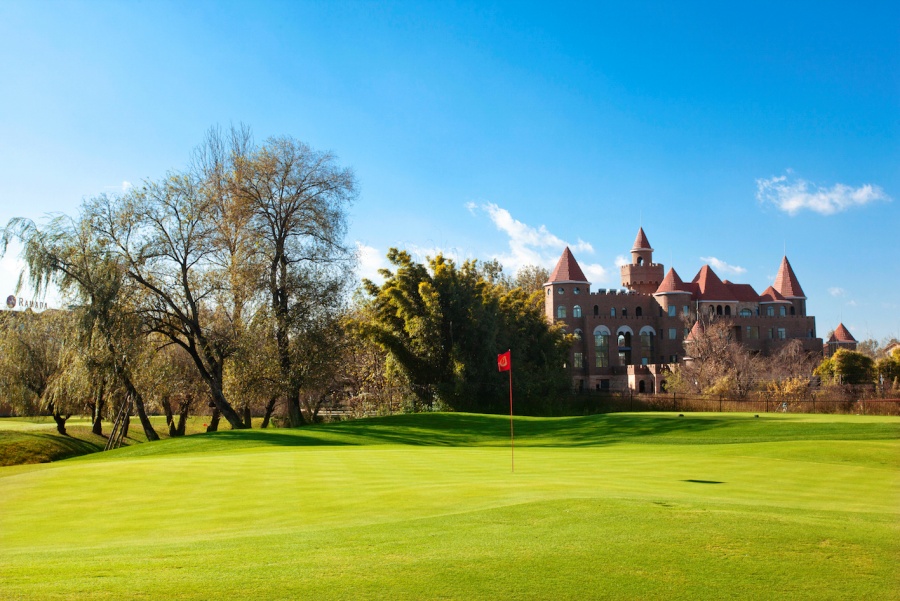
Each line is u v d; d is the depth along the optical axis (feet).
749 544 27.89
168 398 175.63
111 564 26.30
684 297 377.30
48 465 79.05
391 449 91.56
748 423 112.57
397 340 187.83
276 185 147.33
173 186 133.18
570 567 24.86
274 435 111.34
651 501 37.60
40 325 156.56
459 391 179.22
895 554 26.71
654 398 201.87
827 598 22.08
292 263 149.89
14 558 28.66
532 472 59.31
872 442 84.79
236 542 30.48
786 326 385.91
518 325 219.20
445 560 25.79
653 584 23.15
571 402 220.84
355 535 30.94
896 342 368.48
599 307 378.94
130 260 127.95
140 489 52.60
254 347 134.00
